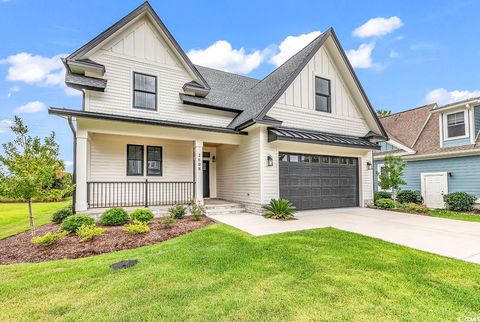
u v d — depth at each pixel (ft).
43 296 12.24
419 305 10.77
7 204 67.05
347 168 41.63
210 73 50.83
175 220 29.12
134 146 37.55
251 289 12.34
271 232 23.39
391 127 65.05
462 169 44.50
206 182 45.42
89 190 31.68
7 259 18.38
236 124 36.88
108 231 24.02
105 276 14.34
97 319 10.25
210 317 10.14
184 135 34.30
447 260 15.90
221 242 20.24
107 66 33.50
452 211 41.19
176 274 14.29
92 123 29.01
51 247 20.10
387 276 13.55
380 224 27.45
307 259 16.10
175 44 37.32
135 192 37.04
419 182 51.11
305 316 10.07
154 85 36.55
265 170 33.96
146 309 10.83
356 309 10.50
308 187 37.73
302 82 38.50
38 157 23.58
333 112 41.11
